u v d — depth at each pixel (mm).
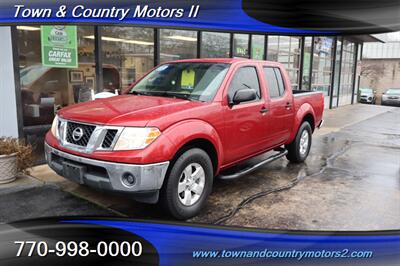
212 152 3875
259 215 3795
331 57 16094
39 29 5531
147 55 7438
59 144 3543
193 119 3555
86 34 6191
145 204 3961
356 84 19969
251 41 10492
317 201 4230
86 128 3365
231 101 4051
